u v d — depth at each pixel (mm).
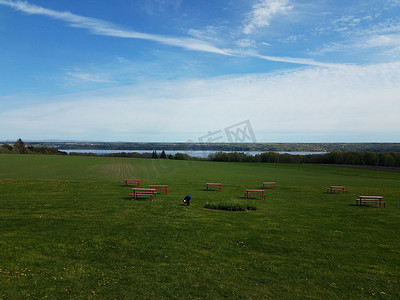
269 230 14719
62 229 13711
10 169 45250
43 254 10477
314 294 8219
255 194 28453
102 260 10117
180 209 19156
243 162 96625
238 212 19078
